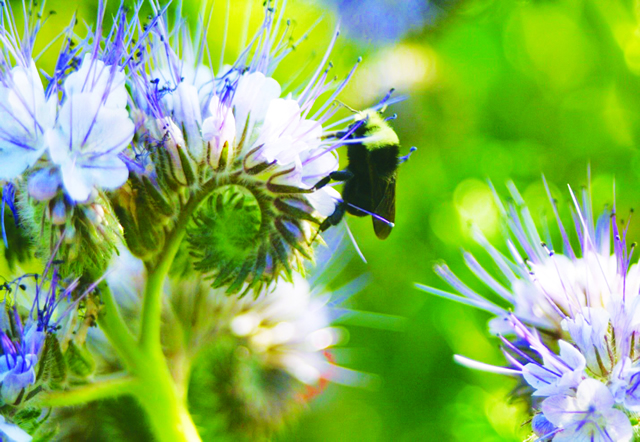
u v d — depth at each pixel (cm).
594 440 24
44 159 24
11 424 24
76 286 24
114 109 24
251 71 25
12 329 24
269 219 25
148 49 25
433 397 31
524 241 26
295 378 28
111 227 24
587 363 25
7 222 25
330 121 31
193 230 25
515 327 25
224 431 27
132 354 25
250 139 24
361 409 31
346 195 27
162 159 24
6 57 24
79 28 28
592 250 26
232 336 27
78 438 26
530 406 26
